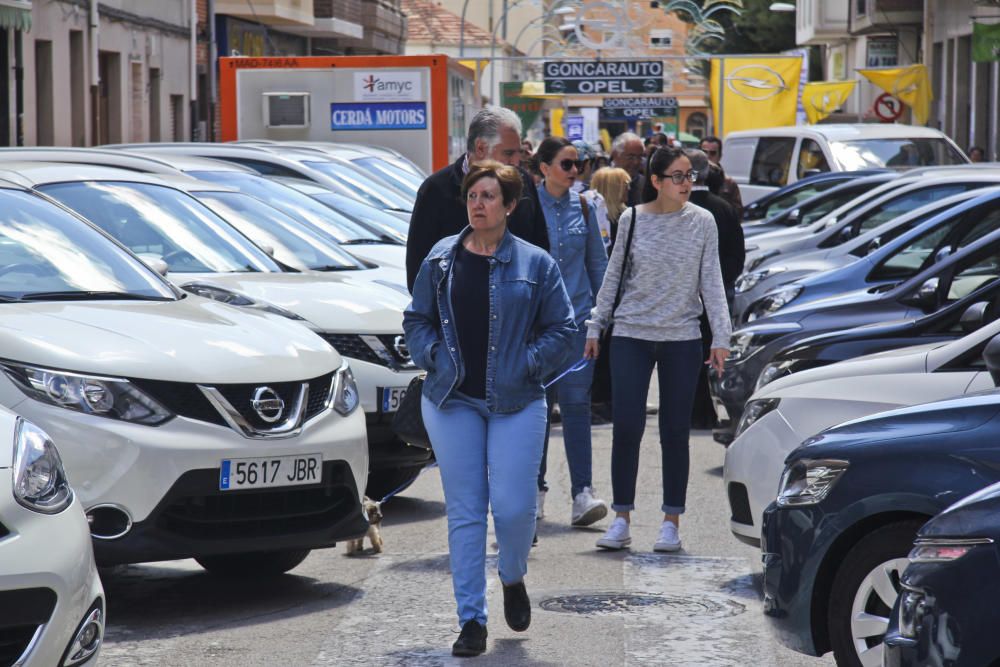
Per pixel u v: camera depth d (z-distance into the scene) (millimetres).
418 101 61812
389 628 17797
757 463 19203
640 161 37375
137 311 19219
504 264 16781
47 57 76562
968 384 17656
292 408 18688
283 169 40375
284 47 122250
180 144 41250
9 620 12891
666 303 21859
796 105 91000
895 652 11055
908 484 14383
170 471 17453
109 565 17406
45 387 17266
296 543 18594
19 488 13289
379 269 29438
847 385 18641
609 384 24234
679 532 23188
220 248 26062
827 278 34031
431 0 186000
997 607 10398
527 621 17250
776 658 16625
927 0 110062
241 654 16719
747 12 167125
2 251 20078
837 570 15219
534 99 123375
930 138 67812
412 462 24922
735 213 29156
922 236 33062
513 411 16828
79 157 29875
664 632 17609
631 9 96062
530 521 16938
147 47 92438
